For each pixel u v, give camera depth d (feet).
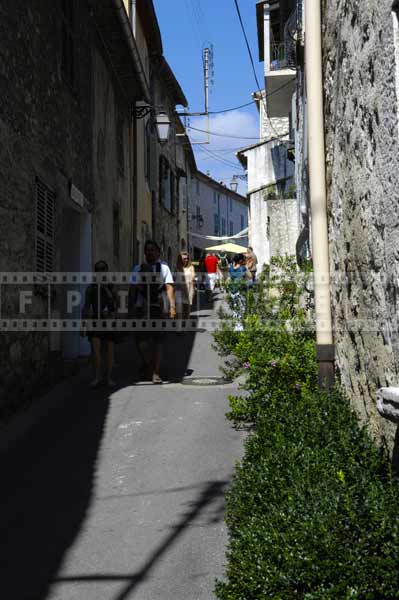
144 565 12.67
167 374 33.37
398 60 11.39
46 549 13.48
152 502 15.92
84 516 15.19
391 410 10.86
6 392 24.23
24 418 24.54
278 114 72.49
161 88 84.38
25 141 27.37
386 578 9.09
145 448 20.33
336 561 9.32
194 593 11.53
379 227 13.14
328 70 19.56
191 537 13.87
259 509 11.37
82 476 17.97
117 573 12.37
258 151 93.66
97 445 20.84
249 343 23.84
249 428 21.95
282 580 9.46
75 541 13.84
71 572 12.45
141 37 67.21
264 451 13.92
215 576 12.13
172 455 19.51
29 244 27.76
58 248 33.14
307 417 15.21
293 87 66.69
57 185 32.94
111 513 15.33
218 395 27.58
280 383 21.77
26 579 12.21
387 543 9.38
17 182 26.14
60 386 30.81
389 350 12.66
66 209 38.11
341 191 17.89
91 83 42.24
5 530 14.49
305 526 9.79
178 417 23.94
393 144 11.66
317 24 20.43
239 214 217.77
